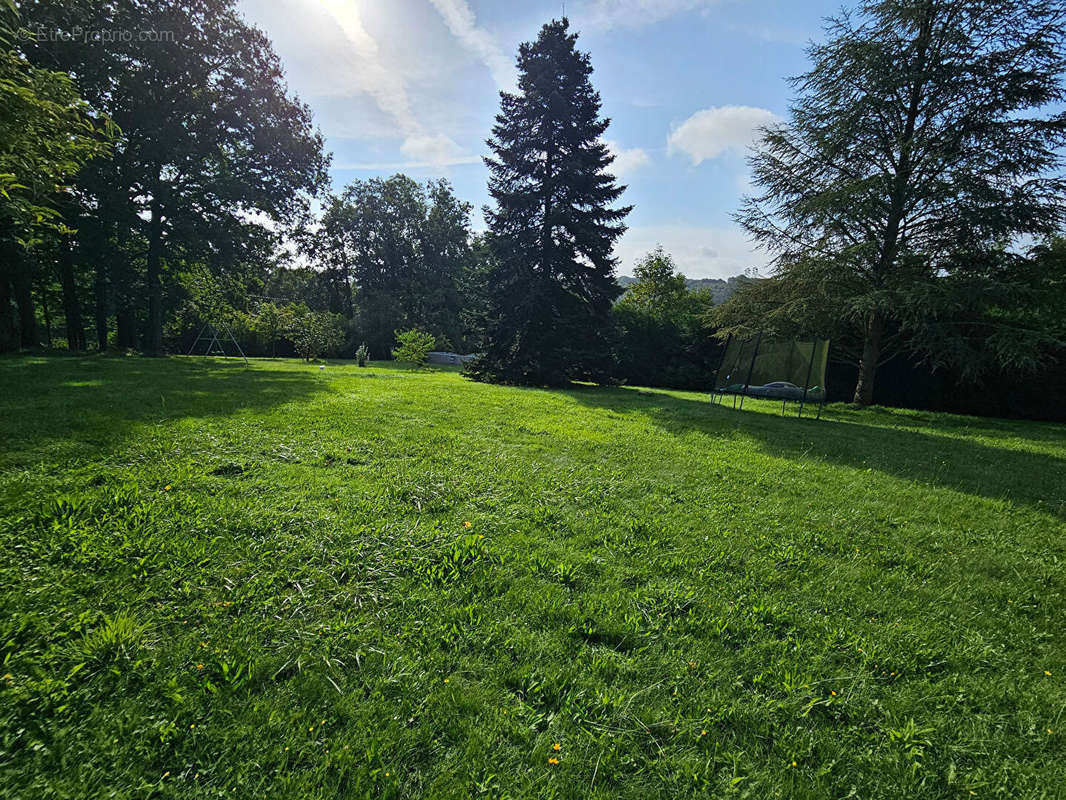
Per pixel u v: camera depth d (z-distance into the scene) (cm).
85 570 254
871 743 182
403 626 232
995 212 1305
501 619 243
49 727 161
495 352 1817
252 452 498
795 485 521
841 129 1518
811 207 1534
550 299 1761
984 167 1381
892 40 1488
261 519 333
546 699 195
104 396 757
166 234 2147
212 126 2153
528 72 1802
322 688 189
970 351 1355
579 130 1794
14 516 297
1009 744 185
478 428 722
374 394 1046
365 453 532
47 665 187
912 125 1520
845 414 1396
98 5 1781
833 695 203
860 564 338
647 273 3862
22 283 1853
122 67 1834
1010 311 1416
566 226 1753
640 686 203
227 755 158
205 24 2045
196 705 176
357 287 4859
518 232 1816
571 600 267
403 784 154
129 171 1992
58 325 3644
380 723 175
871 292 1383
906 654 236
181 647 205
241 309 3062
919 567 338
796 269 1606
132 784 146
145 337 2794
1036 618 280
